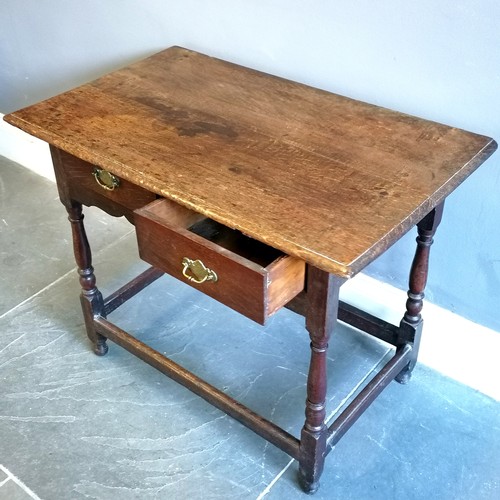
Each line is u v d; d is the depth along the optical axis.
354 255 1.06
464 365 1.70
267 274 1.10
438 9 1.35
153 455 1.55
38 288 2.02
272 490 1.48
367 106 1.46
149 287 2.00
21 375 1.75
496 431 1.60
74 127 1.39
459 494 1.47
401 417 1.63
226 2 1.66
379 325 1.67
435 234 1.61
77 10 2.01
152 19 1.85
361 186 1.21
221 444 1.58
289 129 1.38
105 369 1.76
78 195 1.51
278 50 1.64
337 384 1.71
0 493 1.48
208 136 1.36
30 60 2.27
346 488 1.49
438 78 1.42
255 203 1.17
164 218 1.29
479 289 1.61
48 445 1.58
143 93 1.52
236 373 1.74
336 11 1.49
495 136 1.41
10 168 2.55
